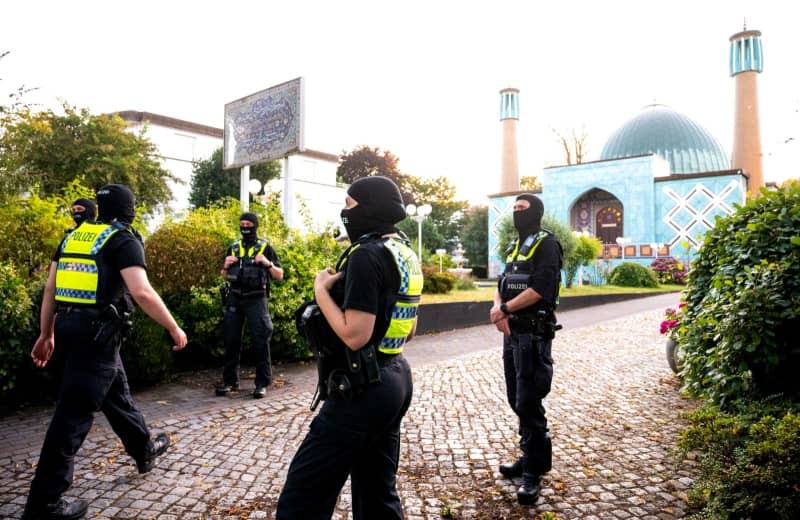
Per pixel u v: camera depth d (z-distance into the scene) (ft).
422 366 24.82
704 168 145.18
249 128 41.50
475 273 141.49
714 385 13.93
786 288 13.15
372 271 6.76
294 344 25.23
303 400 18.49
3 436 14.57
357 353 6.78
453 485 11.80
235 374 19.51
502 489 11.57
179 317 22.99
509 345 11.87
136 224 24.53
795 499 8.74
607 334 35.19
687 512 10.46
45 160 63.16
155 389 20.04
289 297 24.61
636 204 115.65
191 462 12.75
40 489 9.39
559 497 11.17
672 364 21.84
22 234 20.99
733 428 10.66
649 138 147.33
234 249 19.66
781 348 12.92
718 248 16.53
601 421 16.33
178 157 98.84
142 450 11.59
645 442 14.39
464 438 14.79
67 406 9.60
